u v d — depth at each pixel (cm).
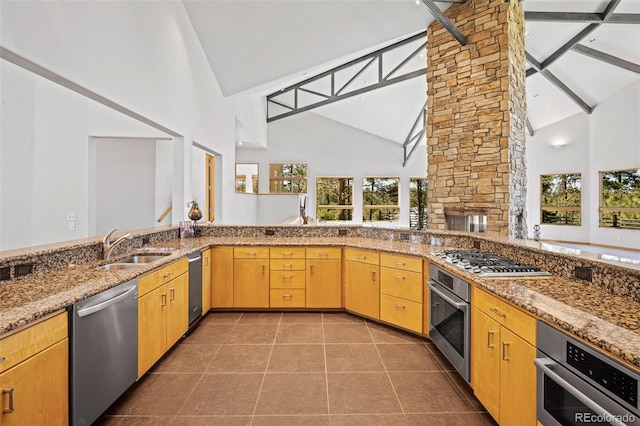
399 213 1138
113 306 187
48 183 369
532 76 704
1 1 180
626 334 111
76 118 390
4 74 339
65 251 223
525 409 149
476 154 432
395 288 312
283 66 530
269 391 218
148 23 332
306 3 426
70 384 155
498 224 412
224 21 443
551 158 924
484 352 188
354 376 237
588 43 582
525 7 479
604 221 817
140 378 233
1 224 340
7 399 123
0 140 339
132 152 546
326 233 415
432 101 482
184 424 185
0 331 118
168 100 374
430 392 218
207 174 588
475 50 433
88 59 246
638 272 148
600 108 806
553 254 203
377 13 453
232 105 657
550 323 133
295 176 1124
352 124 1109
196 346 286
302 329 323
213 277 367
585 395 112
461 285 217
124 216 543
